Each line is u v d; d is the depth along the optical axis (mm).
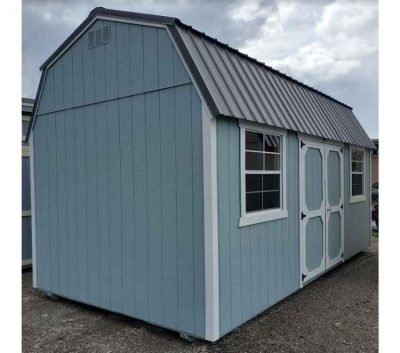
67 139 4238
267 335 3287
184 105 3123
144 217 3463
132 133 3557
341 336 3262
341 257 5852
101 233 3887
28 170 6113
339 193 5797
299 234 4496
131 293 3598
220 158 3043
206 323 2990
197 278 3057
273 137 3986
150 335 3344
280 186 4090
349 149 6184
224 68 3463
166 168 3275
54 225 4457
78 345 3154
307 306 4082
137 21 3449
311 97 5434
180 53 3107
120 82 3650
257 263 3604
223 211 3080
